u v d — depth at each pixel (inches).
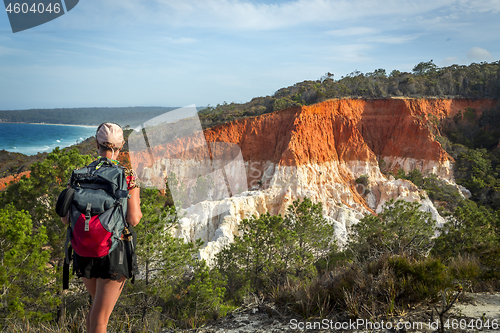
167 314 360.2
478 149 2331.4
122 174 73.3
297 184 1765.5
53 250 411.5
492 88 2667.3
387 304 125.3
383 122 2338.8
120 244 72.5
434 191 1940.2
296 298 144.6
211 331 131.9
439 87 2645.2
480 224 644.1
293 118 2065.7
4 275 285.3
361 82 2566.4
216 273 489.1
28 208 429.7
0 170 1654.8
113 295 76.1
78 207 68.6
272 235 605.9
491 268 236.5
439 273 140.8
